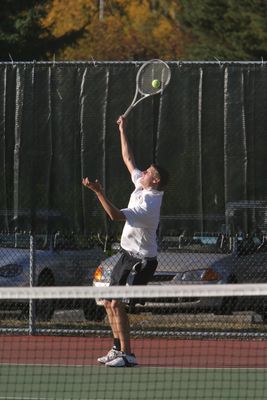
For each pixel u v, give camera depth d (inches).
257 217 908.6
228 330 956.6
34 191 933.2
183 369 748.6
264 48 2153.1
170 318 1055.0
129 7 3457.2
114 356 748.6
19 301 968.3
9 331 942.4
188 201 915.4
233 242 967.6
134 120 916.6
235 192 909.8
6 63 933.8
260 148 906.1
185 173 914.1
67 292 622.2
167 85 911.0
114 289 622.2
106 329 953.5
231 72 906.7
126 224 741.9
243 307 971.9
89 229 928.9
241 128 908.0
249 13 2143.2
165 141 914.1
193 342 908.0
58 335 940.0
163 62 844.6
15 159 935.0
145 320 1039.0
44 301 1001.5
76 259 1035.3
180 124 913.5
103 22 3304.6
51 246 1011.3
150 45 3213.6
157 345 884.6
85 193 927.7
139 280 740.0
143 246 738.8
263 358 805.2
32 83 932.0
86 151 925.8
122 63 919.0
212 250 970.7
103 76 922.7
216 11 2167.8
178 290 616.7
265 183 906.7
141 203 731.4
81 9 3282.5
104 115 922.7
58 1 3250.5
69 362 777.6
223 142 910.4
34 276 947.3
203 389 665.0
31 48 2201.0
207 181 912.9
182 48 3009.4
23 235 978.1
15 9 2174.0
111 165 922.1
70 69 927.7
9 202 937.5
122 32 3275.1
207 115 910.4
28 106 932.6
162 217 917.8
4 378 703.7
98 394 645.9
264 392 656.4
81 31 2329.0
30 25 2185.0
